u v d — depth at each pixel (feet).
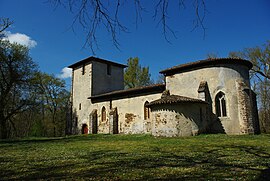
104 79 106.93
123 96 87.35
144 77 136.15
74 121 107.76
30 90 101.30
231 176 19.54
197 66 68.44
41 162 29.30
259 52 99.81
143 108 79.92
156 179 19.12
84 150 41.78
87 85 103.30
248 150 35.06
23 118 144.05
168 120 60.75
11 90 100.78
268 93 108.37
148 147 42.57
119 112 87.45
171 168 23.48
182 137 57.00
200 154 32.53
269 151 33.68
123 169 23.47
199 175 20.17
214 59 65.10
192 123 59.00
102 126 93.15
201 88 63.77
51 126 138.51
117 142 56.13
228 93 63.62
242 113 61.72
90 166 25.61
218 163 25.71
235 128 61.62
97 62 105.50
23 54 97.81
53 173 22.40
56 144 57.47
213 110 64.03
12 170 24.34
